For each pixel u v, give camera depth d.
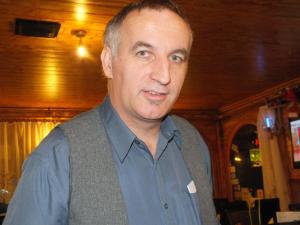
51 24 3.00
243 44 3.77
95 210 0.96
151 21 1.04
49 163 0.95
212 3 2.82
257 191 6.62
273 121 5.85
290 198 5.66
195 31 3.36
